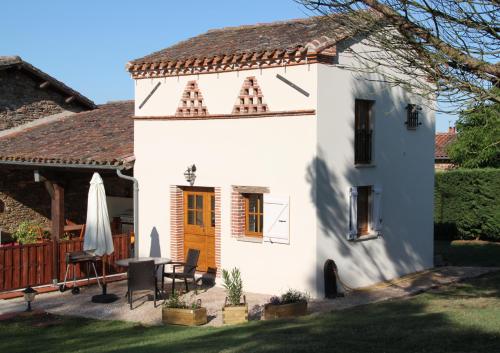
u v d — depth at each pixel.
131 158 16.69
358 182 15.26
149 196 16.89
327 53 13.92
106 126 20.42
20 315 13.12
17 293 15.09
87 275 16.45
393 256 16.59
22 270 15.44
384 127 16.19
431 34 8.31
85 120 22.06
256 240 14.94
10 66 22.14
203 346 9.53
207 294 14.80
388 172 16.36
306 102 14.02
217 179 15.60
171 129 16.42
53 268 15.97
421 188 17.70
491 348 8.58
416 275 17.08
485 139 22.30
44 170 18.16
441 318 10.93
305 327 10.60
